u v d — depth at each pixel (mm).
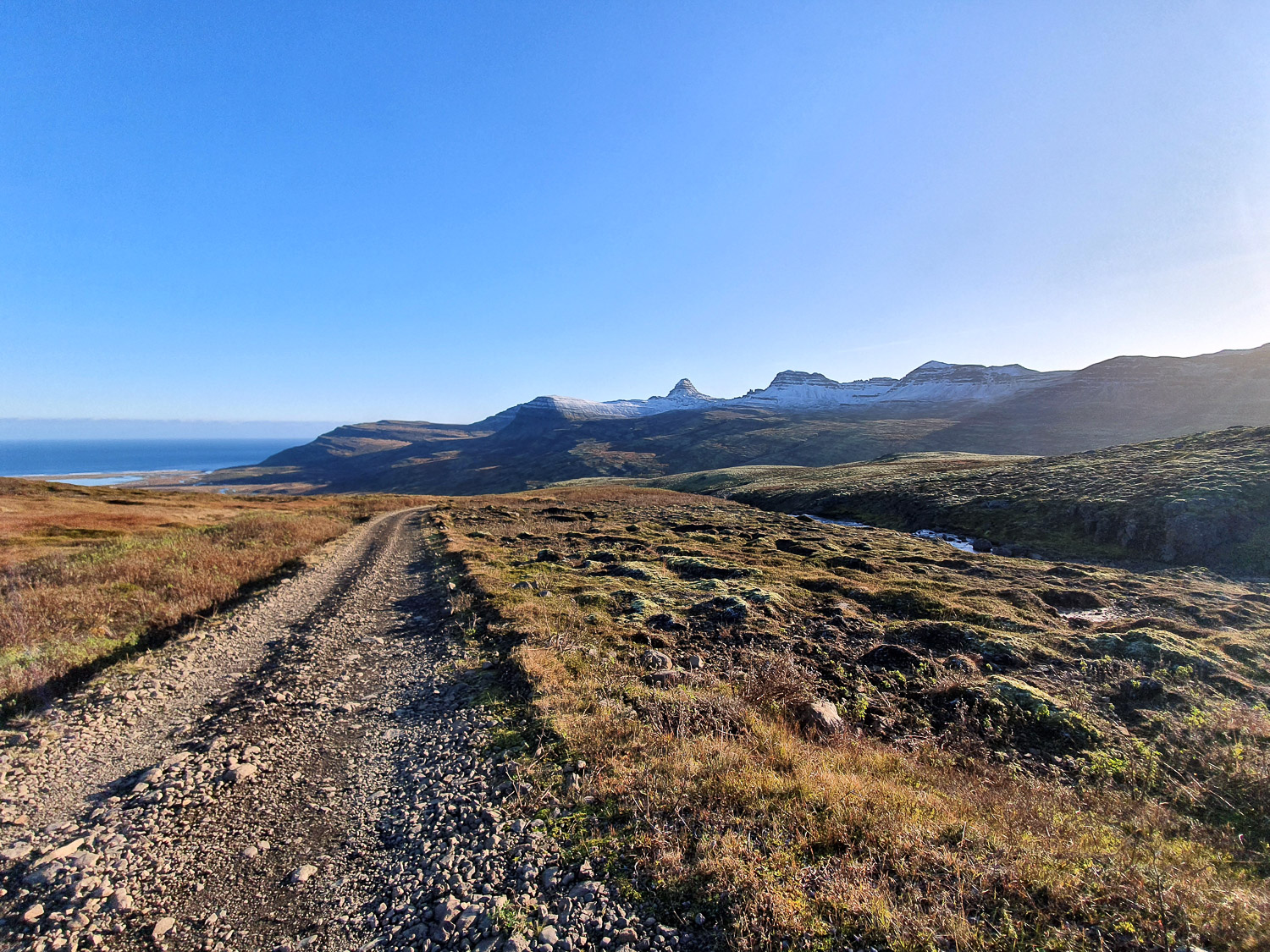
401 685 11047
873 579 22547
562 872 5223
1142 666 12070
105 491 79000
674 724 8242
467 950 4426
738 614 15766
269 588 19453
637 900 4746
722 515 50188
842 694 11023
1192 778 7453
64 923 5031
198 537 30297
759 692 10000
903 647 13828
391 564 25625
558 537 33906
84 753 8414
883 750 8469
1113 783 7785
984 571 25406
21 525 42594
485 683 10555
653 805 5977
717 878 4766
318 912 5102
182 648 13094
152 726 9344
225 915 5121
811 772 6625
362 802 7008
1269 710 9672
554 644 12328
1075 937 3996
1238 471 34594
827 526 44625
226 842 6211
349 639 14203
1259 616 17375
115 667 11773
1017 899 4441
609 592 18078
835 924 4234
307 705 10086
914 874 4715
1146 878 4676
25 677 10711
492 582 19250
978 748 8898
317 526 37406
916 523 48375
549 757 7418
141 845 6164
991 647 13414
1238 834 6133
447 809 6543
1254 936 3938
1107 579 23734
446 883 5270
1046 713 9703
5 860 5934
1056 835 5641
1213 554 28906
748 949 4066
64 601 15656
